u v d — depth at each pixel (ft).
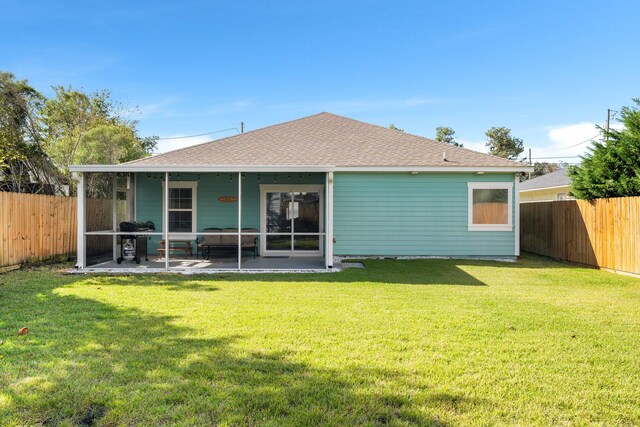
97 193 51.13
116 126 78.84
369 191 40.37
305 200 42.70
